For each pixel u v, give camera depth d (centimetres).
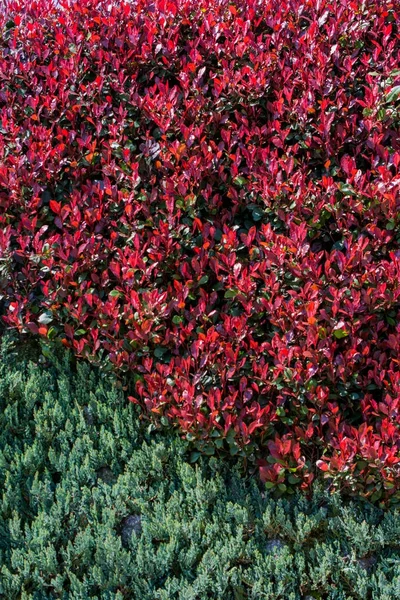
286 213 423
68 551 333
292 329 379
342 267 391
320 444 365
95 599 317
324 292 386
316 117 463
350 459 341
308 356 366
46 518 346
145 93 499
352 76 473
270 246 407
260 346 387
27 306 427
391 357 381
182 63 505
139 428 389
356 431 346
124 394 412
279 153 468
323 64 473
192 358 391
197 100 474
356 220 412
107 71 515
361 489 352
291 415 383
